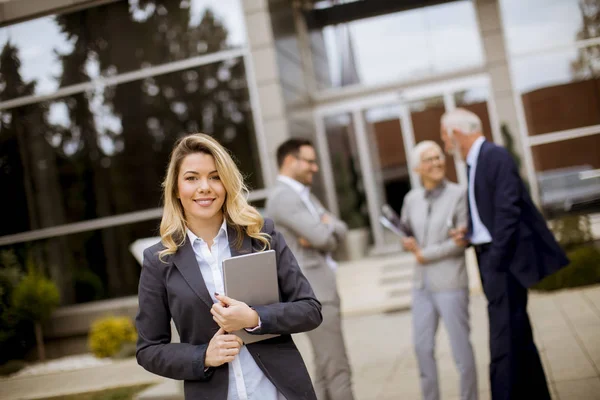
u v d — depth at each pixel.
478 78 12.61
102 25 9.89
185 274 2.30
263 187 9.84
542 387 3.76
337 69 13.38
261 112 9.86
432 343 4.25
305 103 12.31
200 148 2.36
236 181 2.38
